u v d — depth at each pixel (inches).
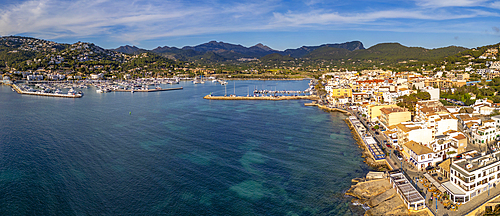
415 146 4146.2
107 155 4722.0
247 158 4569.4
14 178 3873.0
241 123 7081.7
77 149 5039.4
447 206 2994.6
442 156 4092.0
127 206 3193.9
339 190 3535.9
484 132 4717.0
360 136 5659.5
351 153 4803.2
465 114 6146.7
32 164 4355.3
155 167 4210.1
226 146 5172.2
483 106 6761.8
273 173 4008.4
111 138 5728.3
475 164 3243.1
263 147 5118.1
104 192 3489.2
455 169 3196.4
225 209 3134.8
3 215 3041.3
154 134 6018.7
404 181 3476.9
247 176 3914.9
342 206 3193.9
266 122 7190.0
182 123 7111.2
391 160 4308.6
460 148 4291.3
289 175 3946.9
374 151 4633.4
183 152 4854.8
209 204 3225.9
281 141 5482.3
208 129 6446.9
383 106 6894.7
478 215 2906.0
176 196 3390.7
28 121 7421.3
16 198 3368.6
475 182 3031.5
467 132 5290.4
